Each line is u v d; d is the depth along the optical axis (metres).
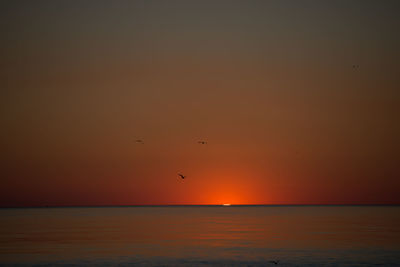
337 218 133.00
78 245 58.75
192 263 45.81
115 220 128.12
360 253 51.28
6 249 54.84
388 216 147.00
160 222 115.19
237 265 44.97
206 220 125.69
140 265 44.84
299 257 49.03
